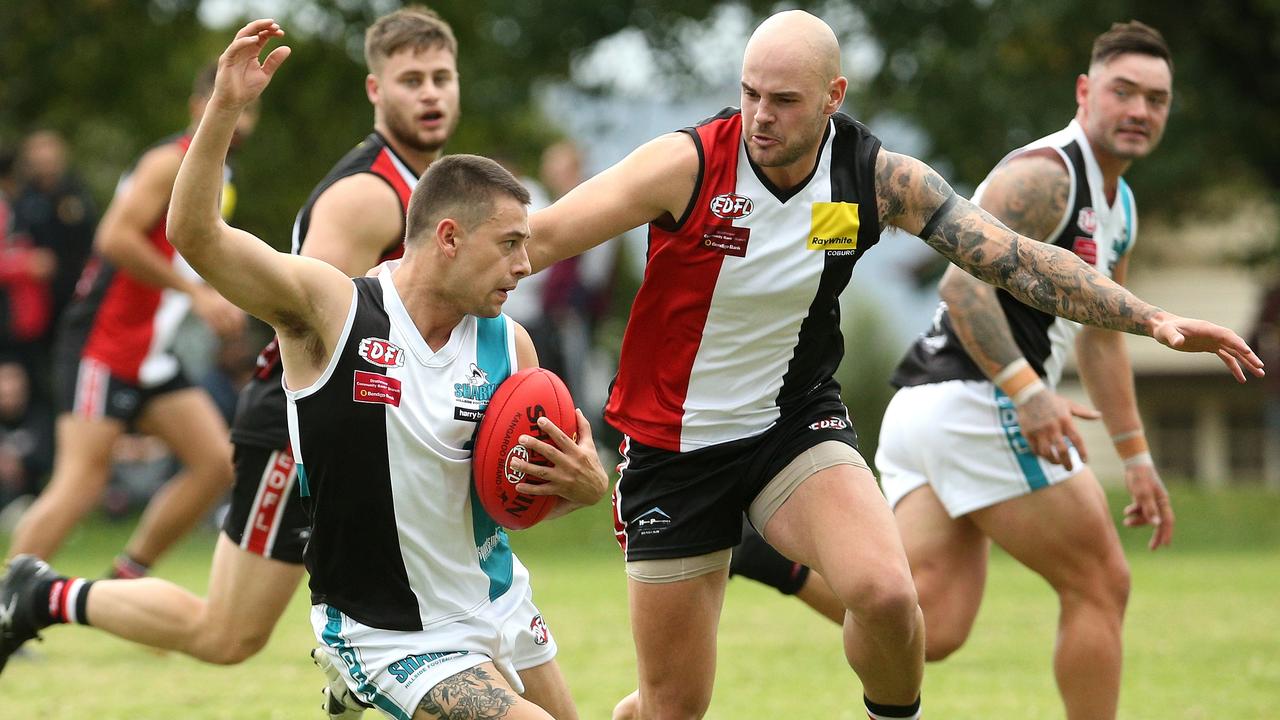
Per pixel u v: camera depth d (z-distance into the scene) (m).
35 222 50.22
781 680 24.64
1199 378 118.06
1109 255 20.00
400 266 14.69
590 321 53.09
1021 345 19.48
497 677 14.12
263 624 19.58
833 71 14.73
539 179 97.25
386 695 14.34
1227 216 93.19
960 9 73.38
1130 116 19.16
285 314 13.98
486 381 14.81
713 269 15.56
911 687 15.98
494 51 78.88
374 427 14.13
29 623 19.92
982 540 20.61
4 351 50.78
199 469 28.23
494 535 15.13
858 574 15.03
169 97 86.31
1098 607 18.92
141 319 27.98
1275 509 62.44
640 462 16.45
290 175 88.69
